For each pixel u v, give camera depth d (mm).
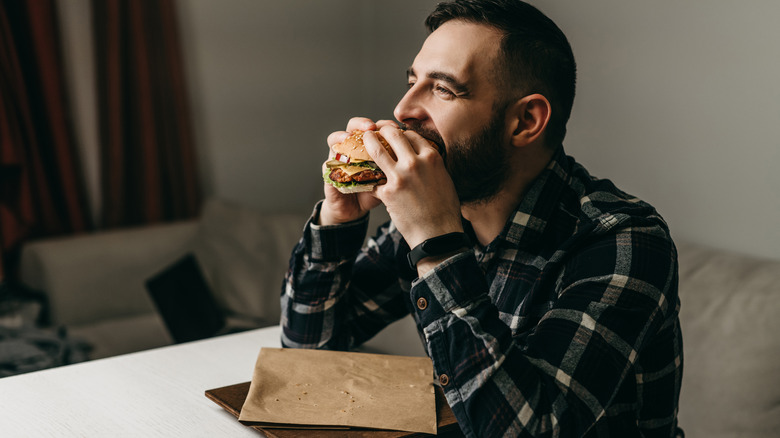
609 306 785
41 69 2760
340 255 1057
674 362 910
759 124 1696
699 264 1589
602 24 2096
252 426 744
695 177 1876
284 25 3494
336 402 789
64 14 2891
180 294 1763
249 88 3441
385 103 3436
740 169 1756
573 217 935
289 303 1086
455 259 791
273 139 3570
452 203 821
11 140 2693
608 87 2105
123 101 2982
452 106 859
